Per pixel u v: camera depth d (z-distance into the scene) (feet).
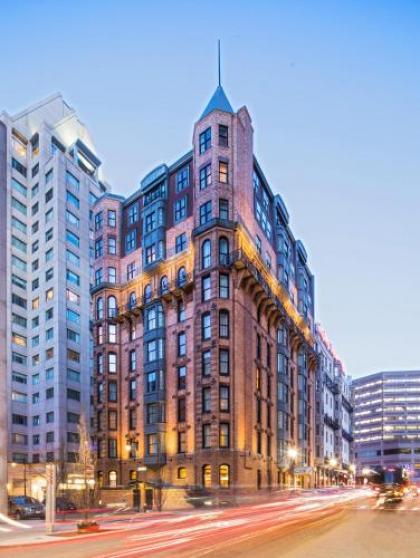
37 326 324.19
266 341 221.46
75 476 227.40
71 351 315.78
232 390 179.63
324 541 69.87
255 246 214.90
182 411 192.95
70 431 302.66
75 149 371.56
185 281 199.31
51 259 324.19
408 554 58.95
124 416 221.25
